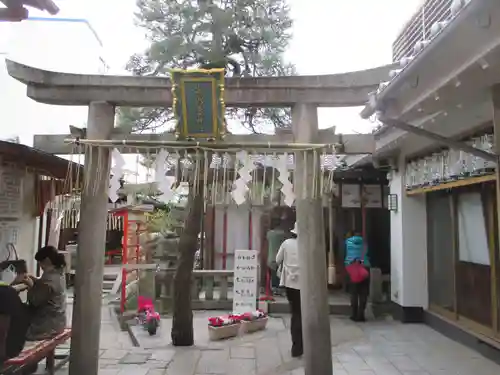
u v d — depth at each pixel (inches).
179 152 166.6
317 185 162.2
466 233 261.6
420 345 253.8
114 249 652.1
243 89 167.6
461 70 120.8
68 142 161.6
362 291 316.2
